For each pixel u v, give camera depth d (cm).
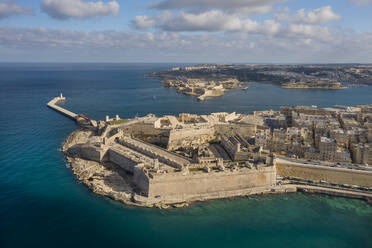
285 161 16625
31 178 15400
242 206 13388
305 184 15250
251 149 17575
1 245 10356
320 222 12400
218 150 19888
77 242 10688
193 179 13825
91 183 14800
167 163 15688
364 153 16562
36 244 10500
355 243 11162
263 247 10744
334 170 15425
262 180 14838
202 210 12925
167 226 11769
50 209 12581
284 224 12188
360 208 13450
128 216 12294
